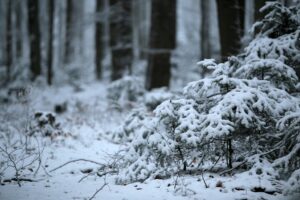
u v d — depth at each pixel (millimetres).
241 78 7090
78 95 20688
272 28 7730
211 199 5402
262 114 6414
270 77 7016
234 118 6176
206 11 21688
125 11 20422
